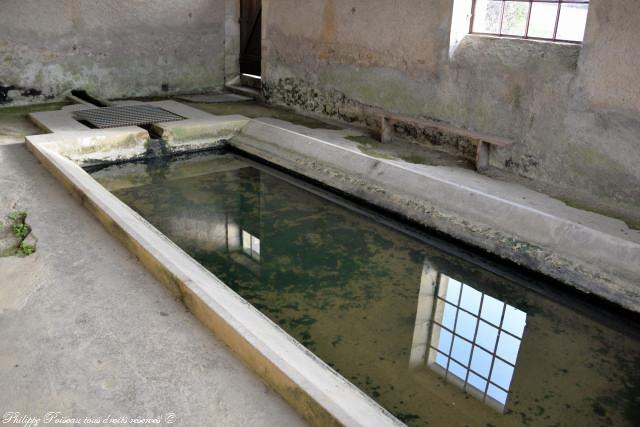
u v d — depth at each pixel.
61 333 2.18
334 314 2.89
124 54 6.73
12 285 2.52
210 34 7.35
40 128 5.19
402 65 4.93
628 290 2.85
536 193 3.76
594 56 3.50
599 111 3.54
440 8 4.45
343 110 5.75
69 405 1.80
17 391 1.85
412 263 3.46
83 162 4.71
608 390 2.42
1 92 6.02
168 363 2.03
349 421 1.64
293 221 4.02
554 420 2.23
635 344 2.75
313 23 5.85
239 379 1.97
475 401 2.33
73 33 6.31
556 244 3.21
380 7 5.02
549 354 2.68
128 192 4.41
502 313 3.01
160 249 2.72
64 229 3.12
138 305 2.40
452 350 2.68
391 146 4.86
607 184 3.59
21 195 3.59
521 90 4.00
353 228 3.93
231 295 2.51
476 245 3.52
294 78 6.31
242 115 5.99
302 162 4.87
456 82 4.48
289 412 1.82
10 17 5.86
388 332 2.77
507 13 4.19
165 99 6.92
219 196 4.43
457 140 4.60
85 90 6.59
